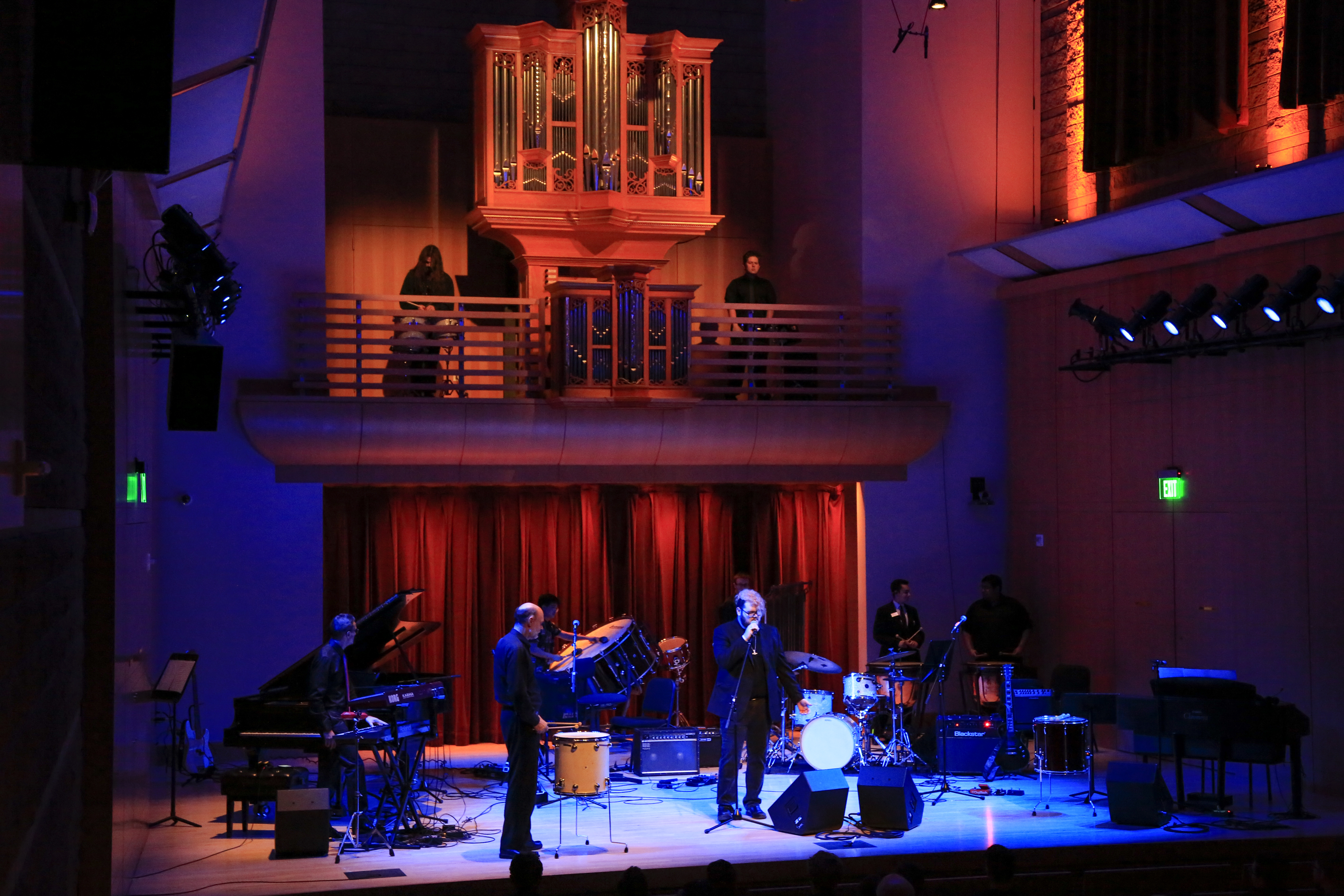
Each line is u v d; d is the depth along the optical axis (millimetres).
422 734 8383
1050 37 12500
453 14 13344
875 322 12039
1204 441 10219
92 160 2832
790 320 11758
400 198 12953
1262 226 9633
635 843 7887
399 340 10961
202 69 5797
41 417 3027
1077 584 11625
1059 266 11719
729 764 8500
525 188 11773
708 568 12516
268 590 10852
